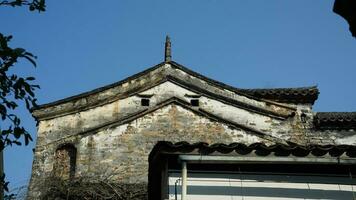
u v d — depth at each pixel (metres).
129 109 20.55
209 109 20.61
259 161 9.98
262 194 10.02
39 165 19.48
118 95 20.78
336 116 20.47
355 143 20.23
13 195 8.32
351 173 10.22
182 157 10.00
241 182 10.12
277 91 21.30
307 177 10.21
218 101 20.78
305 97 21.22
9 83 7.60
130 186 18.61
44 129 20.22
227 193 10.02
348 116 20.45
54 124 20.30
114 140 19.86
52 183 18.48
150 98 20.86
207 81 21.08
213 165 10.21
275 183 10.13
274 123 20.41
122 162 19.39
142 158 19.48
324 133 20.45
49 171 19.36
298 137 20.17
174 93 20.95
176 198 10.00
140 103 20.75
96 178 18.95
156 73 21.30
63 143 19.88
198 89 20.95
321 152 9.95
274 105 20.66
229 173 10.19
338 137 20.38
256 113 20.55
